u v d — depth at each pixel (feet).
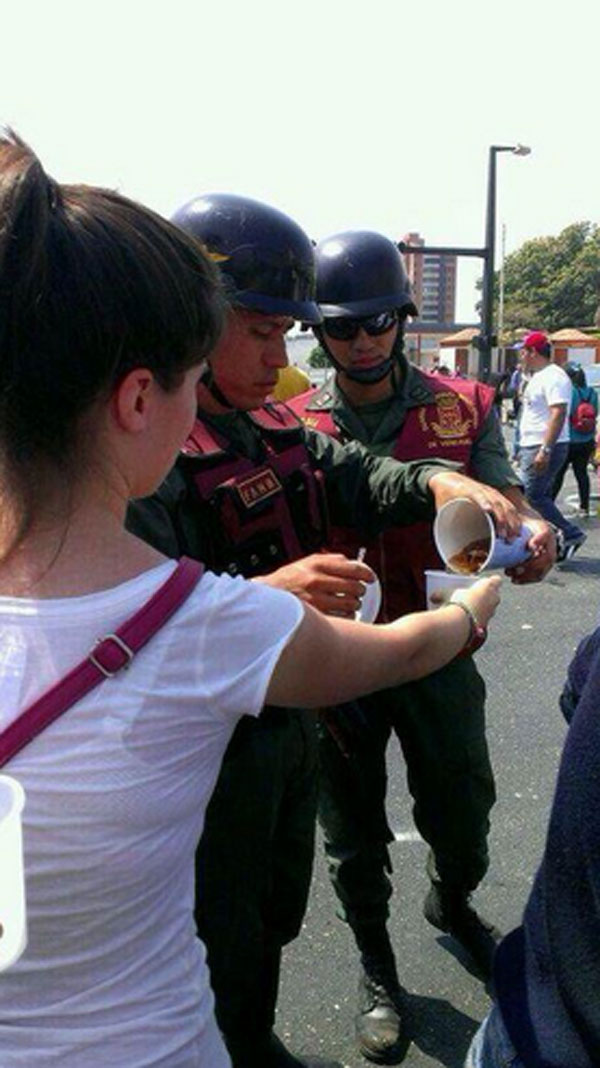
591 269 231.71
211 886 5.56
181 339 2.96
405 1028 7.65
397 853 10.21
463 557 5.97
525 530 6.09
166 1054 3.09
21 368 2.76
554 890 3.20
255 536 5.52
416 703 7.43
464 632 4.15
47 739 2.82
